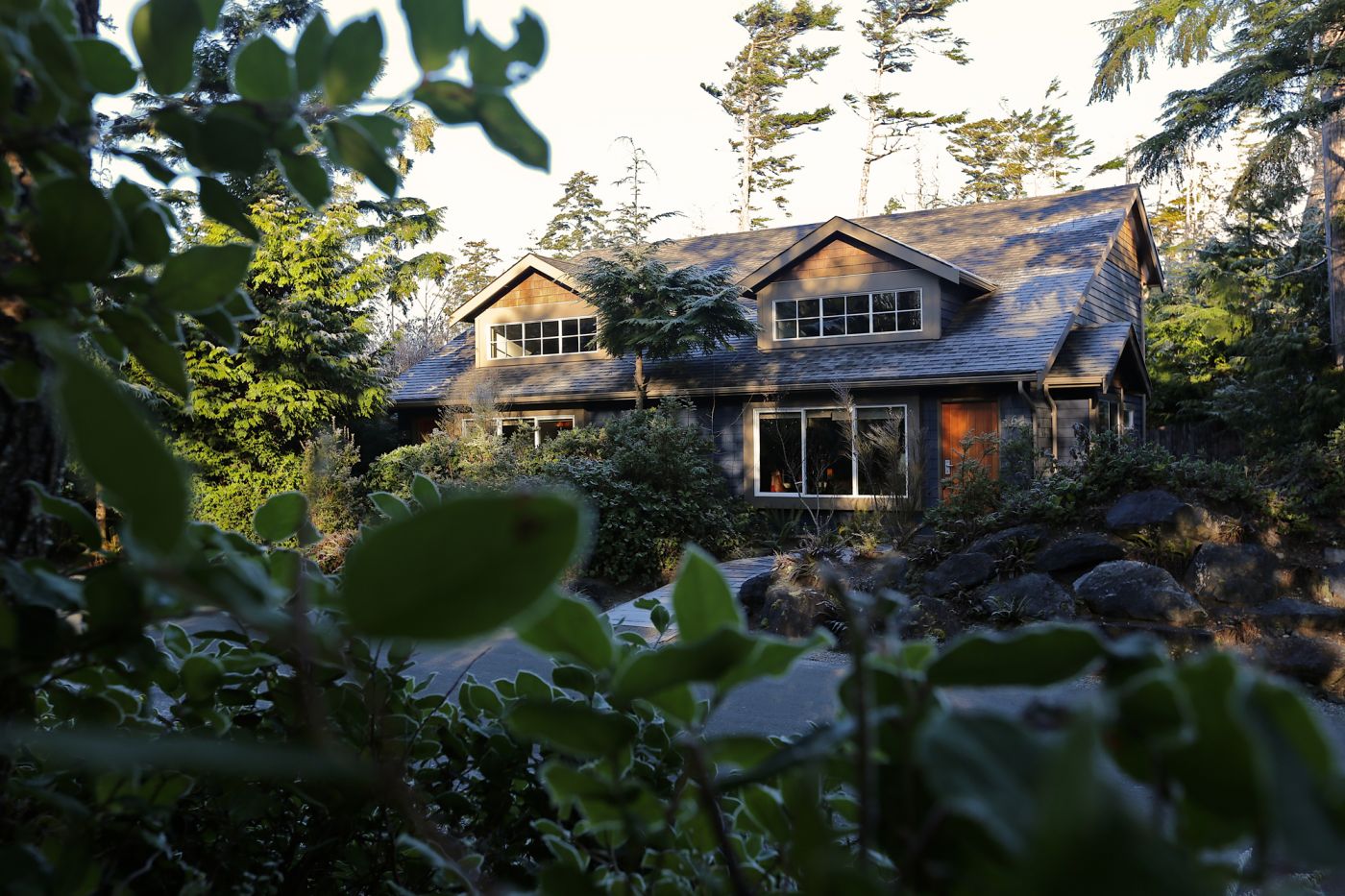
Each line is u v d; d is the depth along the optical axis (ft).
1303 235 50.01
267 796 2.90
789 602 26.91
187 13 1.56
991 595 26.11
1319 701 20.47
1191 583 25.17
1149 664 1.21
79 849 1.85
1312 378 46.98
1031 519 28.73
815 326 49.90
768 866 2.16
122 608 1.65
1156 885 0.75
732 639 1.36
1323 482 27.43
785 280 50.47
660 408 46.73
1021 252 53.52
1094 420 42.32
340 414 51.11
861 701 1.25
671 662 1.38
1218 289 60.34
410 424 58.03
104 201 1.66
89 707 2.55
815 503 45.62
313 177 1.85
